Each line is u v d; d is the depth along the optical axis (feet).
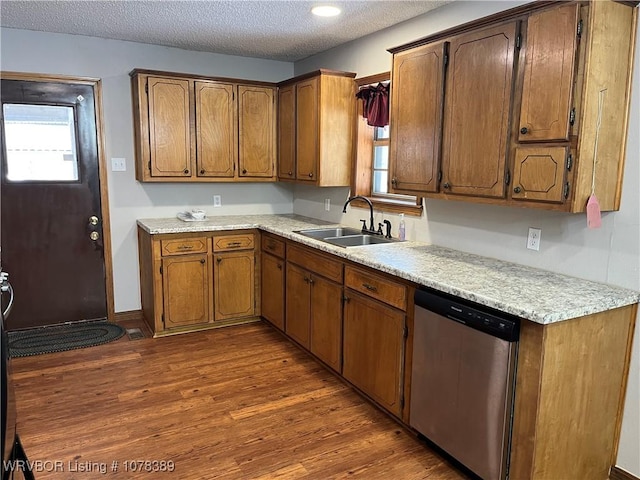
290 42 12.57
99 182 12.94
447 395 7.06
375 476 7.07
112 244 13.34
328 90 11.93
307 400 9.26
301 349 11.76
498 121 7.20
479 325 6.36
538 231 7.88
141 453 7.48
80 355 11.18
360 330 9.13
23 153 12.01
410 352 7.89
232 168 13.71
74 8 9.90
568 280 7.23
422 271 7.73
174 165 12.91
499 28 7.07
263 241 13.12
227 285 13.10
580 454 6.57
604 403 6.68
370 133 12.29
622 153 6.62
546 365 5.85
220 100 13.24
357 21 10.64
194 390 9.58
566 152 6.29
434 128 8.41
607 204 6.64
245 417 8.61
